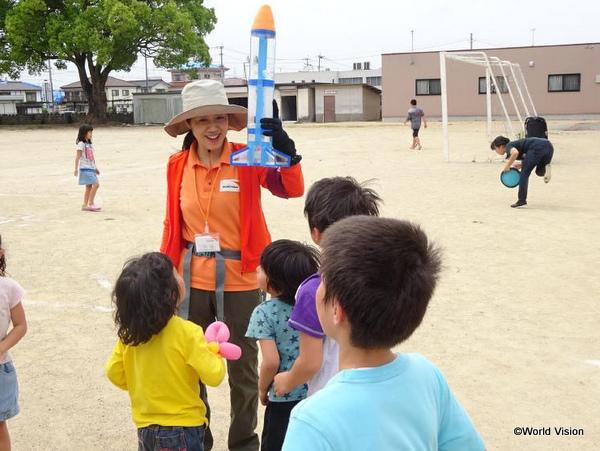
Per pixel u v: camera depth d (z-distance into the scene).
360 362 1.51
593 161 17.81
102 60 40.41
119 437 3.74
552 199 11.51
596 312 5.58
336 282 1.47
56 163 19.33
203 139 3.31
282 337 2.83
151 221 9.87
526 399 4.06
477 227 9.11
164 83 93.88
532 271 6.85
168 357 2.72
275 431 2.90
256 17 2.92
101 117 45.88
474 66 41.62
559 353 4.74
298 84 48.19
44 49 42.41
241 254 3.34
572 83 40.16
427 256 1.51
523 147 10.57
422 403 1.53
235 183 3.33
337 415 1.43
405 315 1.45
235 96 48.03
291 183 3.23
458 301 5.89
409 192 12.56
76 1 40.28
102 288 6.49
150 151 23.36
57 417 3.95
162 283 2.68
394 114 44.06
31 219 10.13
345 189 2.50
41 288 6.49
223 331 2.82
